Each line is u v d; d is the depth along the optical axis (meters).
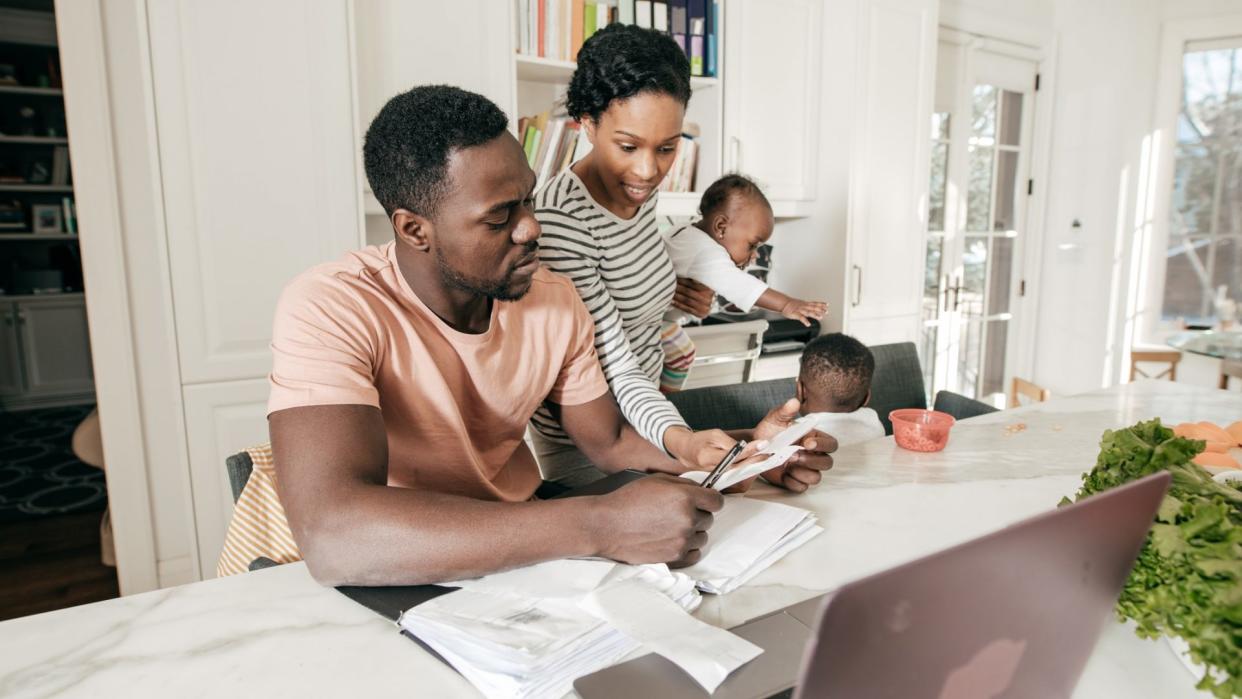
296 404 0.76
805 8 2.97
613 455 1.11
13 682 0.58
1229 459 1.06
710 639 0.60
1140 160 4.00
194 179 1.86
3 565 2.58
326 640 0.65
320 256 2.02
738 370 2.77
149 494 2.22
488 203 0.78
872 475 1.11
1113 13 3.96
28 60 4.75
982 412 1.94
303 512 0.72
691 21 2.73
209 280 1.91
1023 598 0.40
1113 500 0.41
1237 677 0.51
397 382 0.89
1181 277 4.09
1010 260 4.27
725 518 0.90
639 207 1.22
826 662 0.33
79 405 4.98
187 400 1.92
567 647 0.60
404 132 0.78
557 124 2.40
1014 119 4.11
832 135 3.06
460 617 0.64
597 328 1.17
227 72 1.86
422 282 0.90
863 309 3.16
